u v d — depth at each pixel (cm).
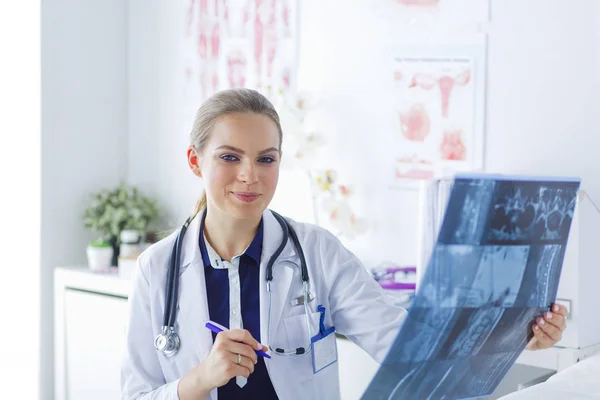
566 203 112
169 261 149
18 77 296
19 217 297
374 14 249
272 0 274
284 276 149
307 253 153
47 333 293
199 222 151
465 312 106
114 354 268
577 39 209
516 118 222
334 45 259
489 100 227
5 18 298
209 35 292
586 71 208
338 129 259
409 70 242
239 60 284
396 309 150
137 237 288
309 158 259
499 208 103
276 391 141
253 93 141
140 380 144
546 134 216
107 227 295
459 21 231
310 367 146
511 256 108
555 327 122
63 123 297
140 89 315
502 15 223
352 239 254
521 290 113
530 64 219
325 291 153
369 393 108
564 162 213
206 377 128
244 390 142
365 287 152
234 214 137
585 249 183
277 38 273
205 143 139
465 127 232
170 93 305
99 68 309
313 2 264
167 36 305
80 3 301
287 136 260
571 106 211
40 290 291
